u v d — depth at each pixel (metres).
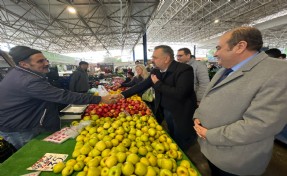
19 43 15.04
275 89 0.83
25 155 1.14
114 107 2.06
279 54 3.11
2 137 1.50
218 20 10.82
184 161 1.05
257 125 0.85
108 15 8.50
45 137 1.41
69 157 1.12
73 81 4.54
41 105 1.47
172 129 1.95
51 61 8.52
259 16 10.98
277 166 2.44
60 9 7.41
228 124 1.03
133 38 16.77
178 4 8.09
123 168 0.88
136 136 1.32
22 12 7.58
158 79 1.78
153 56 1.76
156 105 2.06
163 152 1.14
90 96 1.60
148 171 0.89
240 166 1.02
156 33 15.46
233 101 1.00
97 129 1.40
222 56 1.08
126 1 6.64
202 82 2.82
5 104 1.37
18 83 1.32
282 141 2.91
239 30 1.00
